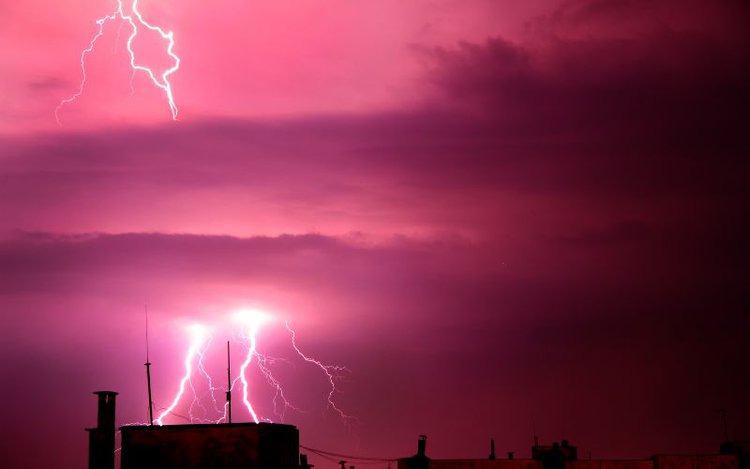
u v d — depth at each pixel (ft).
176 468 78.84
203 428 79.46
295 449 87.20
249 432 79.10
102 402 78.02
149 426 79.61
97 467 76.74
